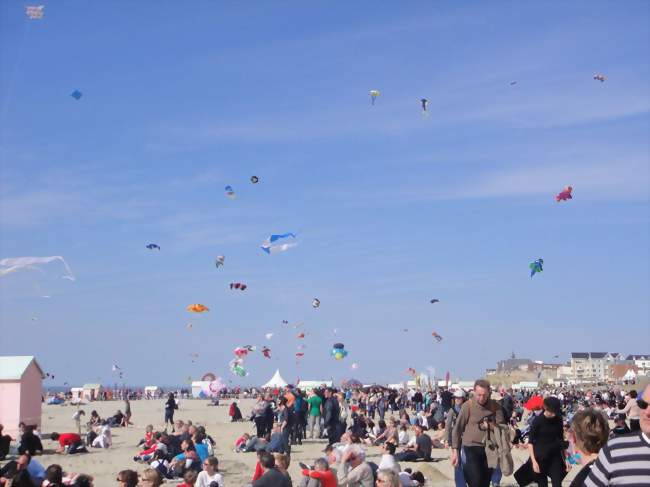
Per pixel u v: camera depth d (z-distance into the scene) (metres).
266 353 33.38
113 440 28.06
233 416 38.47
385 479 7.48
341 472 13.08
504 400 25.78
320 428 25.59
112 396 78.62
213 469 13.70
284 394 23.94
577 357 188.00
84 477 10.95
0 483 10.41
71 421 40.50
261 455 11.46
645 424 4.57
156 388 85.06
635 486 4.46
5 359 27.34
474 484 9.80
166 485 16.22
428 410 30.64
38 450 18.33
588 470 5.29
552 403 10.09
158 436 21.17
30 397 27.19
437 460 19.34
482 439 9.86
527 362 182.75
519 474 10.35
